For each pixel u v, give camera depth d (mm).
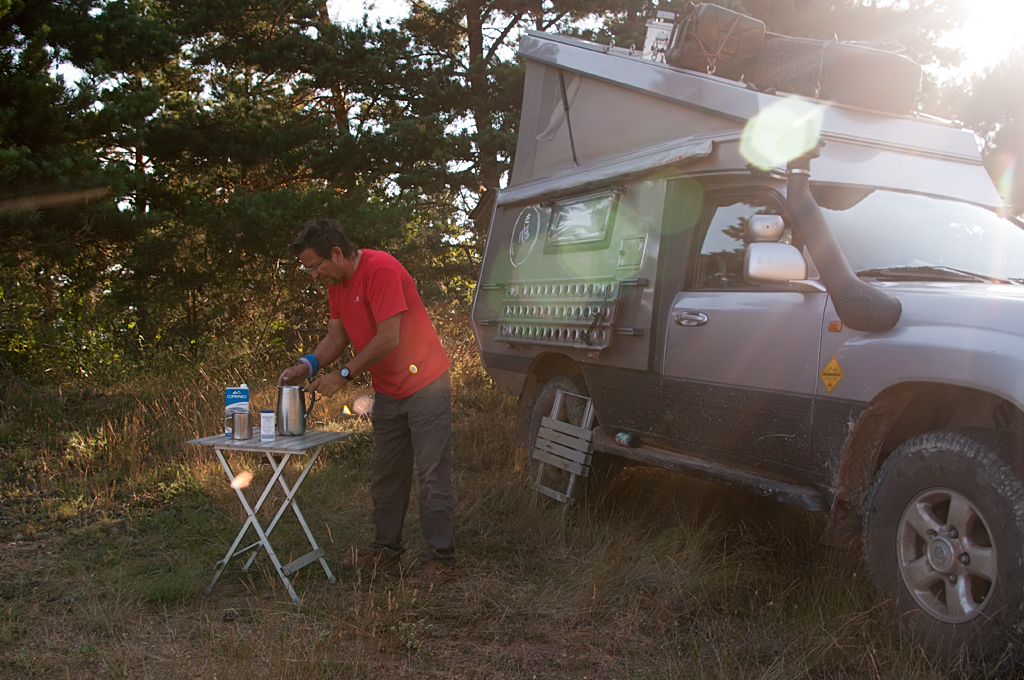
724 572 3727
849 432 3248
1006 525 2645
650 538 4297
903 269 3492
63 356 8734
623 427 4637
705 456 4113
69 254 8070
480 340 6094
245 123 11180
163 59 9703
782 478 3674
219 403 7230
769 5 11305
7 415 6719
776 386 3588
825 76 4328
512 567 4062
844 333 3309
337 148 10766
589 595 3582
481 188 11867
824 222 3439
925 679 2729
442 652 3109
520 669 2982
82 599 3537
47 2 8422
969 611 2754
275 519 3803
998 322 2826
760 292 3791
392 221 9594
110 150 9695
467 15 12898
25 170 7070
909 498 3035
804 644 3066
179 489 5219
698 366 4016
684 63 4871
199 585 3732
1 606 3430
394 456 4035
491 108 11883
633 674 2945
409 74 11648
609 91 5168
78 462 5652
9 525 4555
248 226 9484
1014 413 2975
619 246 4641
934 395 3168
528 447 5488
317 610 3457
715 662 3004
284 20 12039
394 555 4070
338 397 8141
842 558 3609
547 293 5180
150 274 10688
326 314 11820
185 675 2799
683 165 4254
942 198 4062
